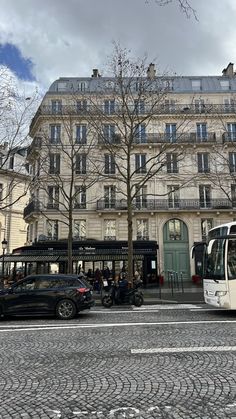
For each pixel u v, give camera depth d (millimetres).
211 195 33125
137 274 24594
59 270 28062
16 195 47688
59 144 30188
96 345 7852
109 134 30250
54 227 32656
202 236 32625
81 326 10508
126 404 4539
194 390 4988
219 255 12719
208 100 35188
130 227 18953
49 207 32625
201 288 25219
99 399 4719
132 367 6121
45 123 32750
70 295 12367
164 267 32062
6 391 5074
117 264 29531
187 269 32188
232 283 12258
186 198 32906
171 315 12570
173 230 32875
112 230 32594
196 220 32750
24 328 10469
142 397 4762
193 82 37625
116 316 12625
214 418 4109
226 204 32562
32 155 30953
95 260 26562
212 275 12859
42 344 8078
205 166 33844
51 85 36125
